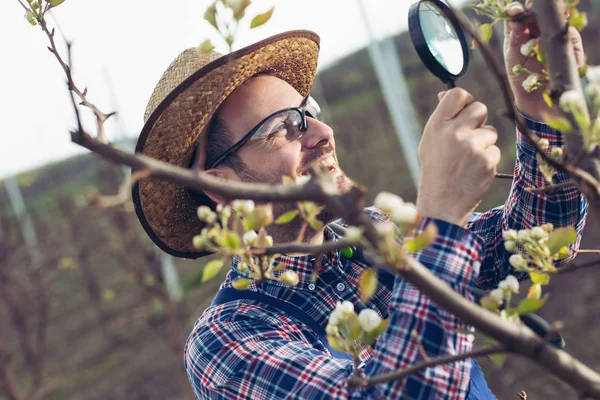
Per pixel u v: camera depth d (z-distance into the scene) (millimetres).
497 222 1941
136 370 9758
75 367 10367
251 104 2049
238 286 1105
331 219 1796
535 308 967
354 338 1048
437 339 1299
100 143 732
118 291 12320
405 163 13867
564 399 5641
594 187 959
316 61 2326
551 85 1049
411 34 1442
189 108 2014
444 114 1329
